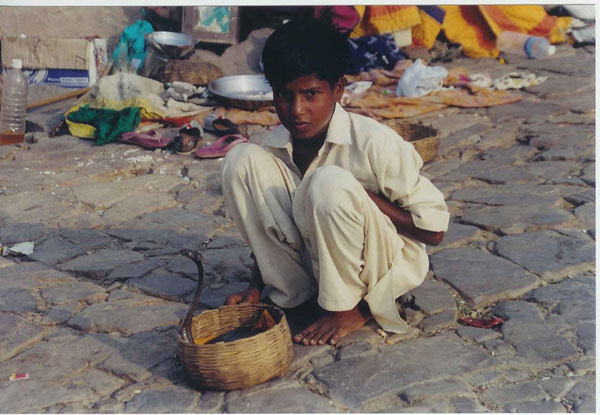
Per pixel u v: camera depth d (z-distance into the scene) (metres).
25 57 7.79
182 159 5.57
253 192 2.67
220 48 8.41
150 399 2.43
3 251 3.83
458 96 6.66
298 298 2.86
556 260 3.38
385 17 7.98
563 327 2.79
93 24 8.34
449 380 2.47
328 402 2.38
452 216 4.12
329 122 2.61
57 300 3.23
